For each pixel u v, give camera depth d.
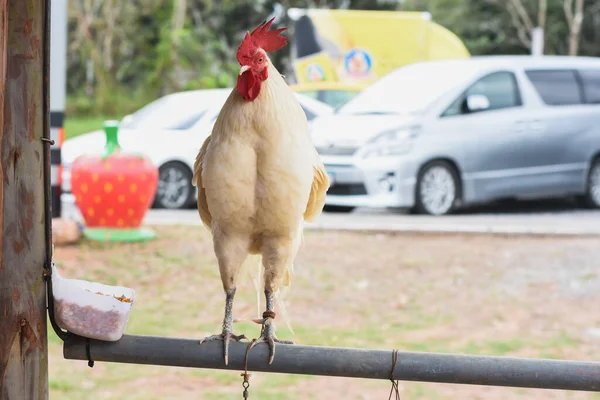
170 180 14.89
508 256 11.55
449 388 7.19
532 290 10.04
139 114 16.06
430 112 14.20
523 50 43.03
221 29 39.44
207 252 11.49
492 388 7.22
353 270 10.80
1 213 3.74
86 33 36.25
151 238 12.08
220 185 3.99
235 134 3.98
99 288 4.03
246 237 4.16
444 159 14.30
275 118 3.98
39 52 3.75
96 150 14.88
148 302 9.34
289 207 4.05
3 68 3.69
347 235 12.74
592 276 10.58
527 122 14.81
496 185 14.68
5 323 3.78
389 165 13.67
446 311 9.24
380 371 3.75
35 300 3.80
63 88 12.04
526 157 14.85
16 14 3.70
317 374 3.83
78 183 11.95
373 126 13.92
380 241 12.41
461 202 14.51
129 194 11.78
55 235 11.45
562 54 43.22
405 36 19.25
